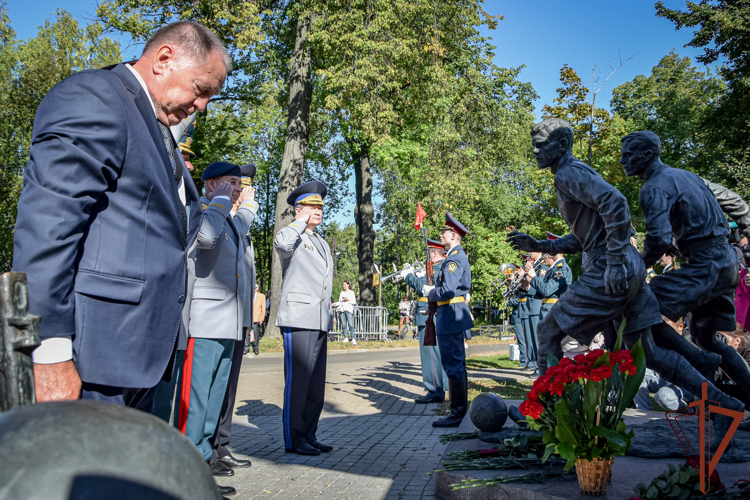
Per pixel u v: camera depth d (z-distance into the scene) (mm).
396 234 36219
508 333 26516
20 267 1674
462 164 23688
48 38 31125
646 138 4578
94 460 897
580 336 4250
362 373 11797
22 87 30266
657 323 4219
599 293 4094
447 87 19906
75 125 1802
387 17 16969
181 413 4184
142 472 920
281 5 20219
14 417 950
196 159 25406
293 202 5461
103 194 1929
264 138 32906
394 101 19328
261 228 39062
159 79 2168
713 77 38188
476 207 32719
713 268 4391
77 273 1866
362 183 27250
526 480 3420
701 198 4457
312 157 26844
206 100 2273
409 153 25094
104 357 1868
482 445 4410
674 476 3008
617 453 3104
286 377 5184
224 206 4188
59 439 905
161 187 2059
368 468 4629
